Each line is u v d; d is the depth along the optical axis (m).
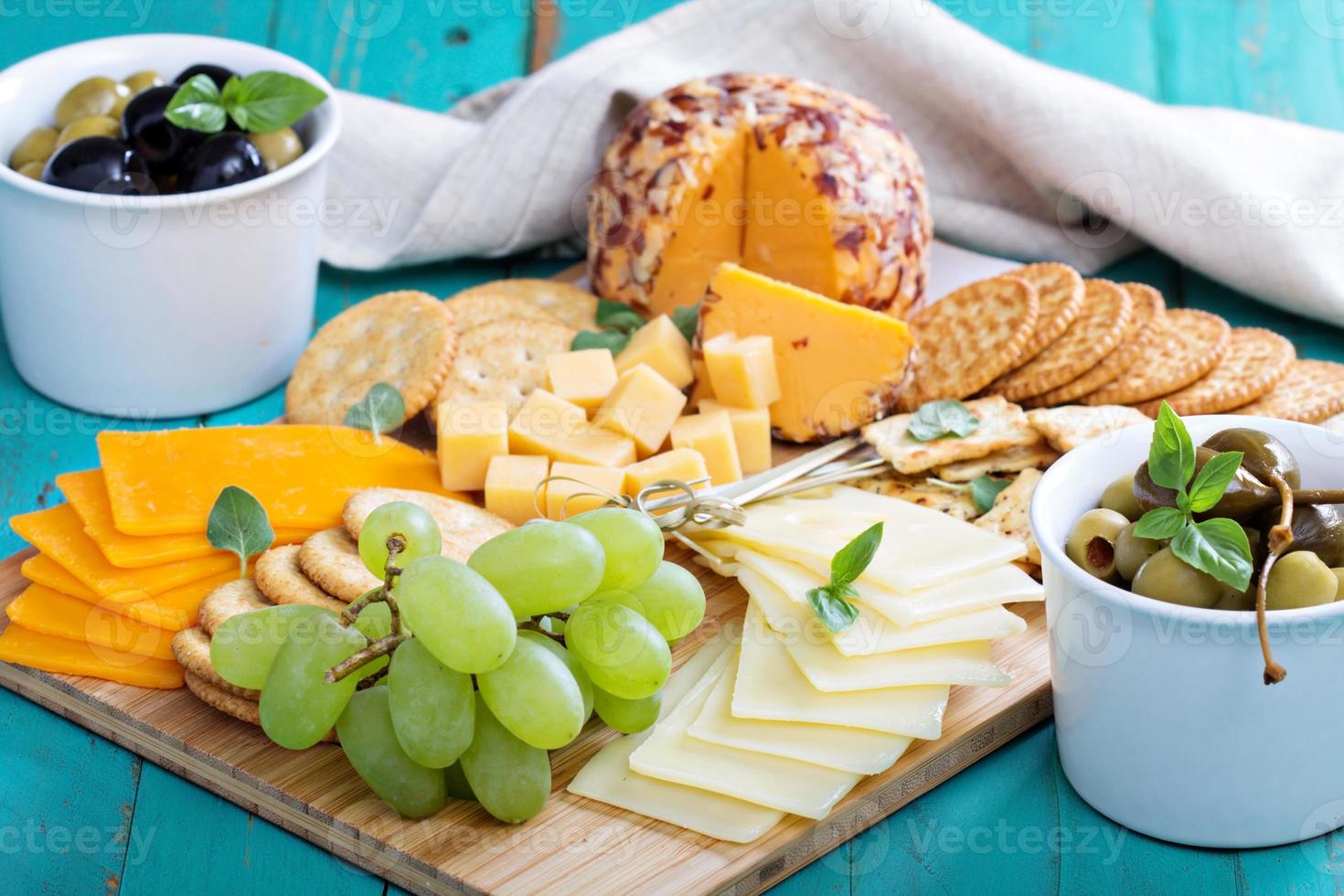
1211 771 1.21
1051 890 1.25
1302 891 1.24
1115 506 1.32
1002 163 2.39
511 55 2.74
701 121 2.07
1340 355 2.07
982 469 1.74
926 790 1.36
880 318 1.82
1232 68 2.72
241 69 2.08
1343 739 1.19
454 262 2.38
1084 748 1.29
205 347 1.92
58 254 1.81
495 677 1.21
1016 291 1.93
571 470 1.70
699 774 1.29
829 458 1.77
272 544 1.59
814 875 1.28
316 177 1.94
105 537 1.56
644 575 1.33
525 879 1.21
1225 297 2.25
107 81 2.00
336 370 1.93
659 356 1.90
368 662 1.21
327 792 1.32
